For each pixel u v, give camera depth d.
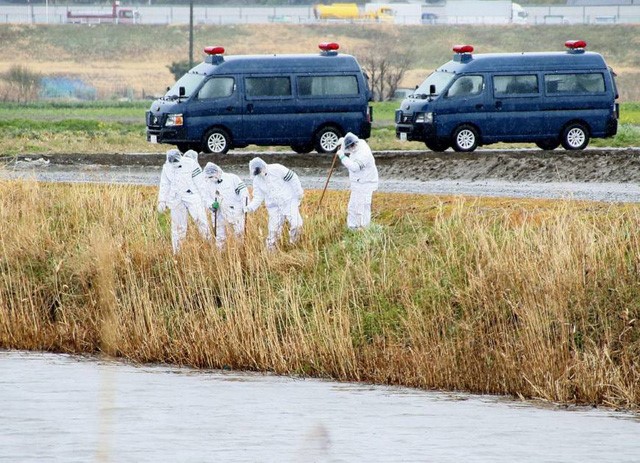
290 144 105.12
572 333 48.94
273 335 53.41
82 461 36.66
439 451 38.72
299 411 44.47
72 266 61.06
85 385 48.41
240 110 103.69
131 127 153.38
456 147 104.25
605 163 92.12
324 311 54.06
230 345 53.66
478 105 104.19
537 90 105.06
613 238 52.91
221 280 55.94
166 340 55.00
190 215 63.53
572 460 37.84
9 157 103.31
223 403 45.38
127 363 54.06
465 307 51.72
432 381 50.09
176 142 102.69
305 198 73.75
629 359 48.59
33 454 37.44
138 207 67.06
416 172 96.19
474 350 50.19
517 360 49.38
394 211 68.94
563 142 105.81
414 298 54.12
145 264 59.28
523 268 51.34
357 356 52.25
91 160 102.81
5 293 60.66
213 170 61.06
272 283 57.38
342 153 62.75
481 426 42.31
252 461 36.97
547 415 44.56
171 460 36.94
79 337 56.69
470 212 61.22
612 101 106.25
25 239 63.59
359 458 37.38
